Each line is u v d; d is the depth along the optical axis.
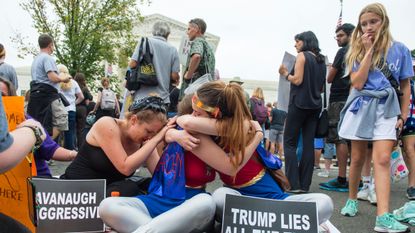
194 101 2.33
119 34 16.58
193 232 2.19
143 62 4.20
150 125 2.52
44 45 5.35
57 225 2.42
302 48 4.26
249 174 2.43
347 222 3.03
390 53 2.92
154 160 2.85
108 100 7.80
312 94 4.08
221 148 2.31
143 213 2.19
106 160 2.64
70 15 15.58
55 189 2.46
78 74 8.09
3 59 5.05
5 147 1.30
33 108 5.22
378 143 2.83
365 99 2.93
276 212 2.22
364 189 3.90
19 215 1.67
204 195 2.22
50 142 2.91
